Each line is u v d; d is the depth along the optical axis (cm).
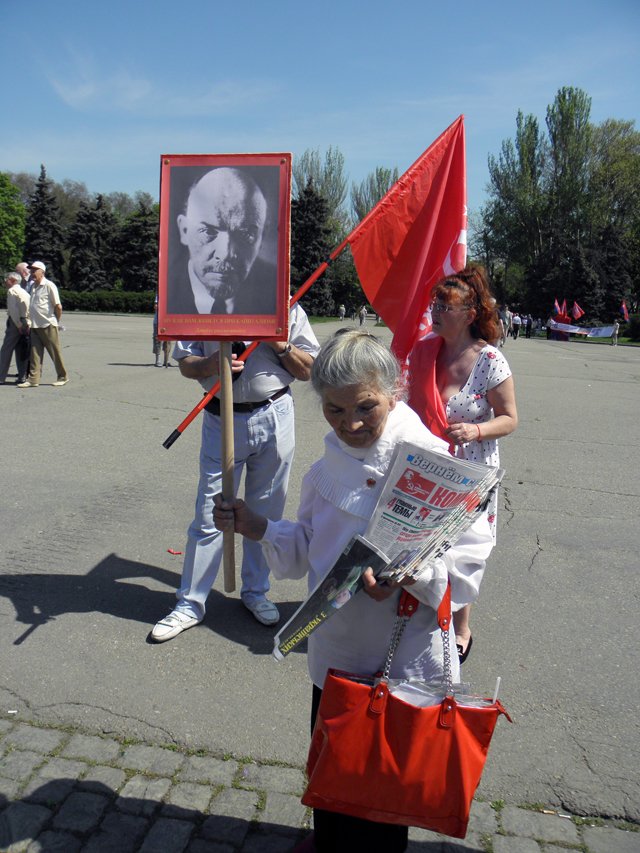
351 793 179
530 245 5891
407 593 192
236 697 317
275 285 253
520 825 250
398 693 183
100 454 713
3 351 1121
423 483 178
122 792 257
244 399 361
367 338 189
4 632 363
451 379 329
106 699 310
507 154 5888
